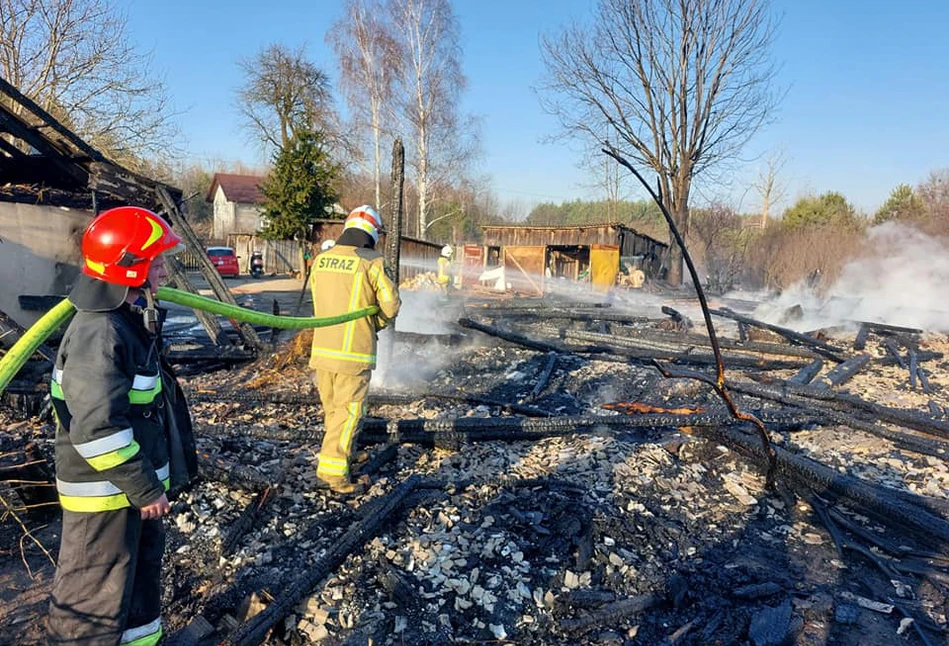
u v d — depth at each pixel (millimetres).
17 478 3510
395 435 4820
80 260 10789
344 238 4023
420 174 31094
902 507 3830
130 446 1982
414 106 30281
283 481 4020
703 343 9320
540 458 4613
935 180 29359
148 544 2402
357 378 3850
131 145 17250
